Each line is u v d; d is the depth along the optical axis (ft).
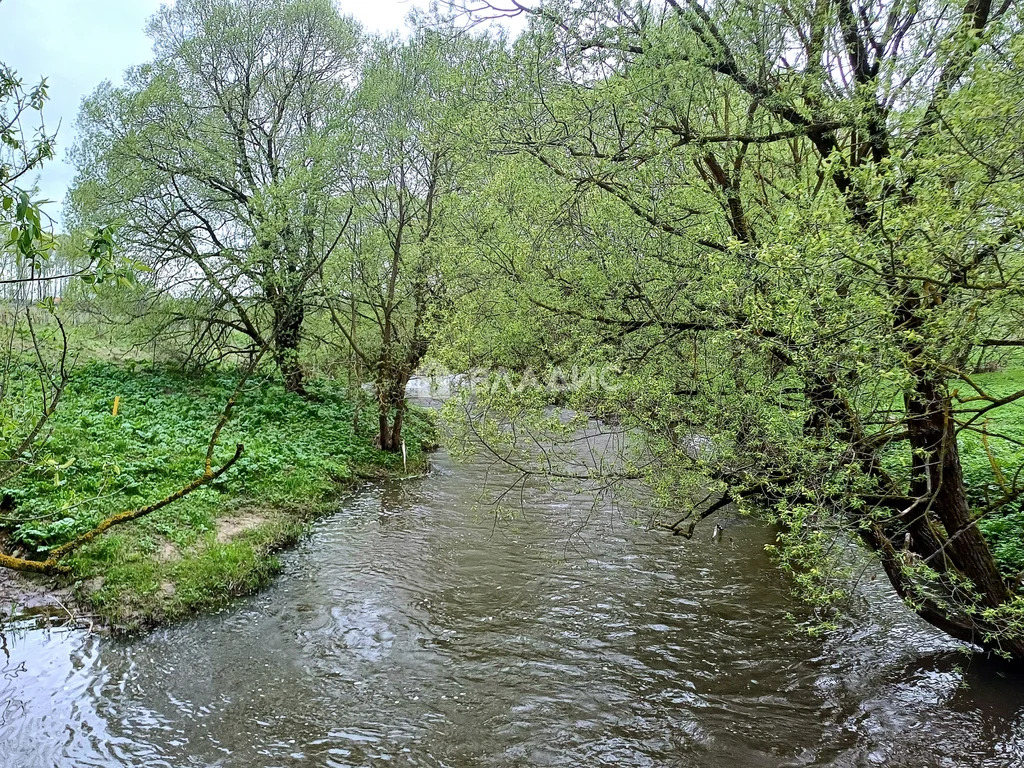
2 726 19.27
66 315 49.98
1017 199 13.26
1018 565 24.66
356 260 49.11
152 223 53.98
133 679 22.22
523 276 27.27
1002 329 16.22
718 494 24.38
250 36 56.34
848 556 21.81
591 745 19.77
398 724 20.59
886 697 21.80
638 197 23.75
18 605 25.35
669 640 25.79
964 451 30.71
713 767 18.81
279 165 56.80
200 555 30.22
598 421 27.14
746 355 21.18
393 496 46.01
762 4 20.42
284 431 51.70
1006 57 13.97
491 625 27.02
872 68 20.83
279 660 24.02
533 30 22.66
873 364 15.76
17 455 17.54
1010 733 19.74
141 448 38.96
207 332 61.11
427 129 40.96
